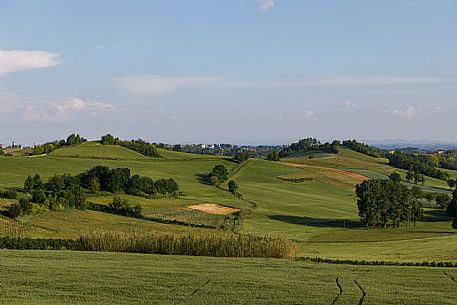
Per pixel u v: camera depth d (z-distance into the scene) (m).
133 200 102.19
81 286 28.56
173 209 98.62
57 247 51.00
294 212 113.38
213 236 46.28
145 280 30.64
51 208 83.81
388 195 105.69
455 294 28.27
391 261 49.44
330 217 111.88
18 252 43.56
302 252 64.44
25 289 27.45
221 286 29.38
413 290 29.34
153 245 45.59
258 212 108.94
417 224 110.25
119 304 24.92
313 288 29.27
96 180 103.69
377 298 26.80
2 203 82.56
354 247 72.38
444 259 54.56
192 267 36.19
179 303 25.30
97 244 46.62
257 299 26.30
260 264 39.31
